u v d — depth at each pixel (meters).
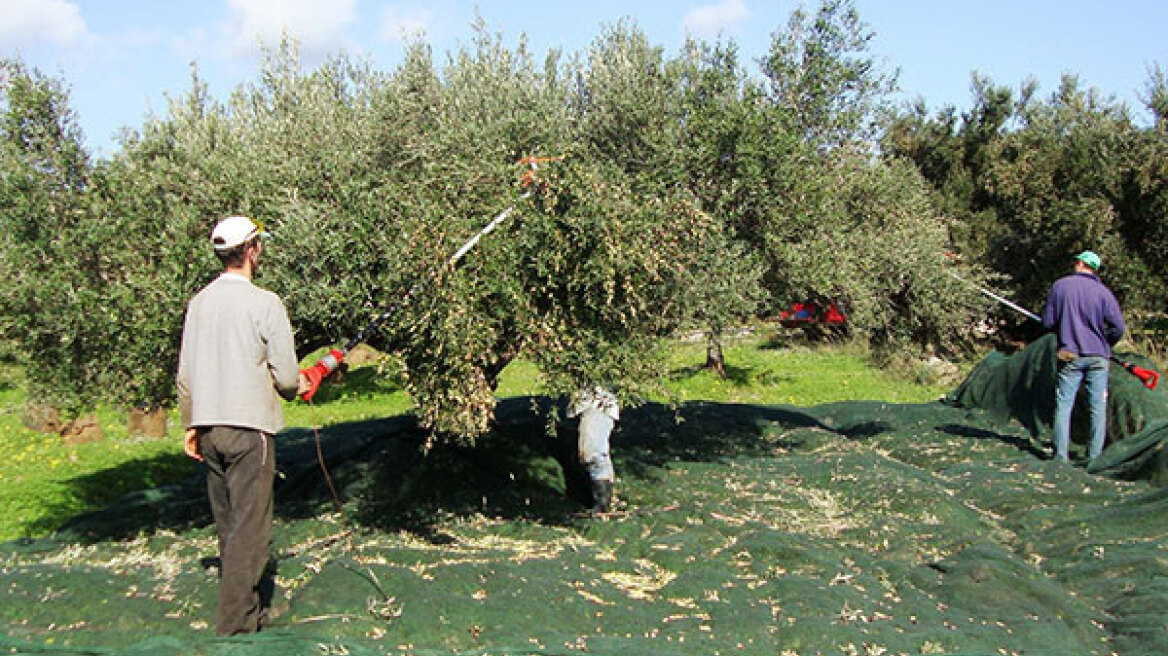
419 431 8.38
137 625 4.72
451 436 7.49
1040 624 5.00
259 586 5.02
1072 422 10.38
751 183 7.17
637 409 11.24
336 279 6.04
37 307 5.87
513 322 5.89
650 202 6.18
